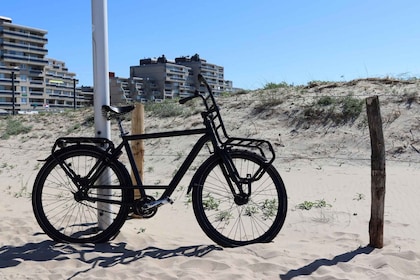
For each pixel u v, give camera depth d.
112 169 4.65
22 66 87.94
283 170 9.56
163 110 15.27
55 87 90.75
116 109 4.77
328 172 9.05
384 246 4.37
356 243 4.54
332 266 3.89
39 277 3.80
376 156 4.25
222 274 3.76
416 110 10.92
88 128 16.17
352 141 10.57
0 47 85.94
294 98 13.30
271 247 4.37
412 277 3.69
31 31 90.25
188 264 4.03
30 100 84.75
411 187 7.26
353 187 7.59
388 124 10.72
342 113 11.59
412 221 5.41
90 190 4.84
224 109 13.91
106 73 5.00
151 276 3.77
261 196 7.10
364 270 3.78
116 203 4.63
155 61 75.12
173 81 74.12
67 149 4.69
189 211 6.35
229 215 5.84
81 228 5.23
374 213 4.32
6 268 4.02
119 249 4.49
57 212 6.10
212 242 4.78
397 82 12.99
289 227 5.34
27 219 5.65
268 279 3.70
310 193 7.30
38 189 4.71
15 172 12.01
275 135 11.62
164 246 4.59
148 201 4.53
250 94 15.05
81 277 3.80
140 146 5.97
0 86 79.81
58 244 4.63
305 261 4.03
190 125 13.59
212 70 80.69
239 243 4.54
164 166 11.11
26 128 17.30
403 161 9.43
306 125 11.73
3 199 7.30
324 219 5.63
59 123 17.59
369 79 13.70
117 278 3.78
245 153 4.58
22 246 4.59
